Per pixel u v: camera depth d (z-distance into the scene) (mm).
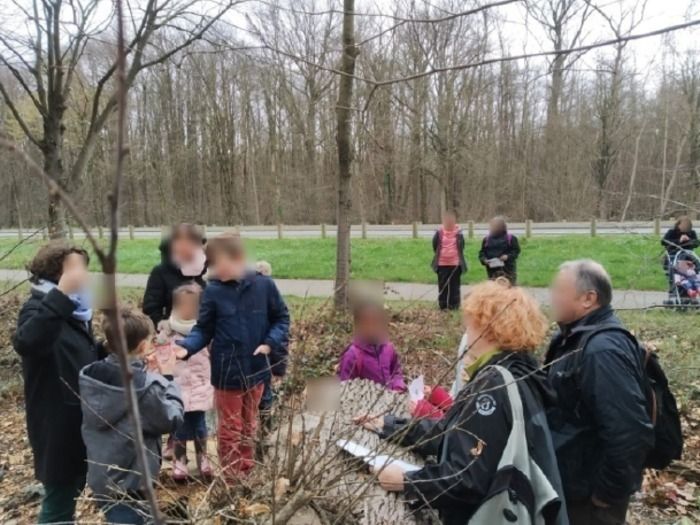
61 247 2701
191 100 35188
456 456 1869
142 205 34438
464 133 29750
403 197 36312
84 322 2883
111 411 2586
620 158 18344
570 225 24078
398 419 2484
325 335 5996
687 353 6367
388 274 13625
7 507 3842
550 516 1864
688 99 10773
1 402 5840
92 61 6480
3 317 7535
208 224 40219
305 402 2633
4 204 16375
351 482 2109
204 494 2354
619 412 2098
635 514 3607
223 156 39719
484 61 2236
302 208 38781
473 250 16422
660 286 11305
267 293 3576
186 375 3713
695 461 4191
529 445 1867
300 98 14586
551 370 2367
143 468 707
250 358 3383
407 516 2109
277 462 2170
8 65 5617
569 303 2402
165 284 4148
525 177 33750
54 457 2762
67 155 7988
